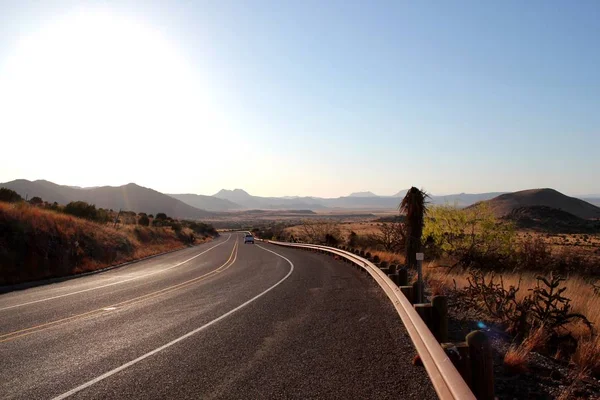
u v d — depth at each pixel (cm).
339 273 1964
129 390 539
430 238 2306
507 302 949
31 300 1330
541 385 565
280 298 1256
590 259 1805
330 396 511
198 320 965
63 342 789
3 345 775
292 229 8688
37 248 2067
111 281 1830
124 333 853
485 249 1988
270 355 683
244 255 3441
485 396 438
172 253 4056
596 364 627
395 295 1018
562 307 871
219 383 559
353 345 739
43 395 527
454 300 1143
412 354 684
